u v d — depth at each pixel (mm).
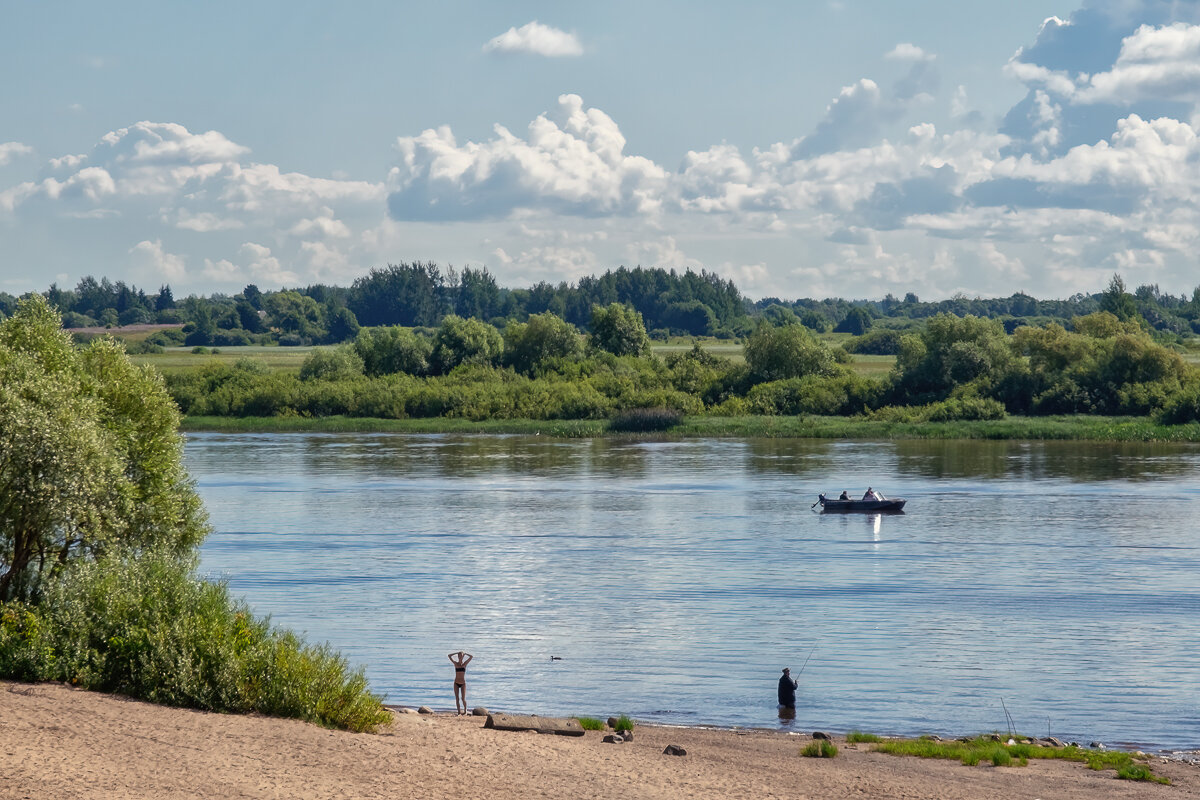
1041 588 62375
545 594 61469
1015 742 38062
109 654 35719
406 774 28000
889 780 31359
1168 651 49781
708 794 28609
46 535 43406
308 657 35219
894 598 60406
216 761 27312
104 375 50688
